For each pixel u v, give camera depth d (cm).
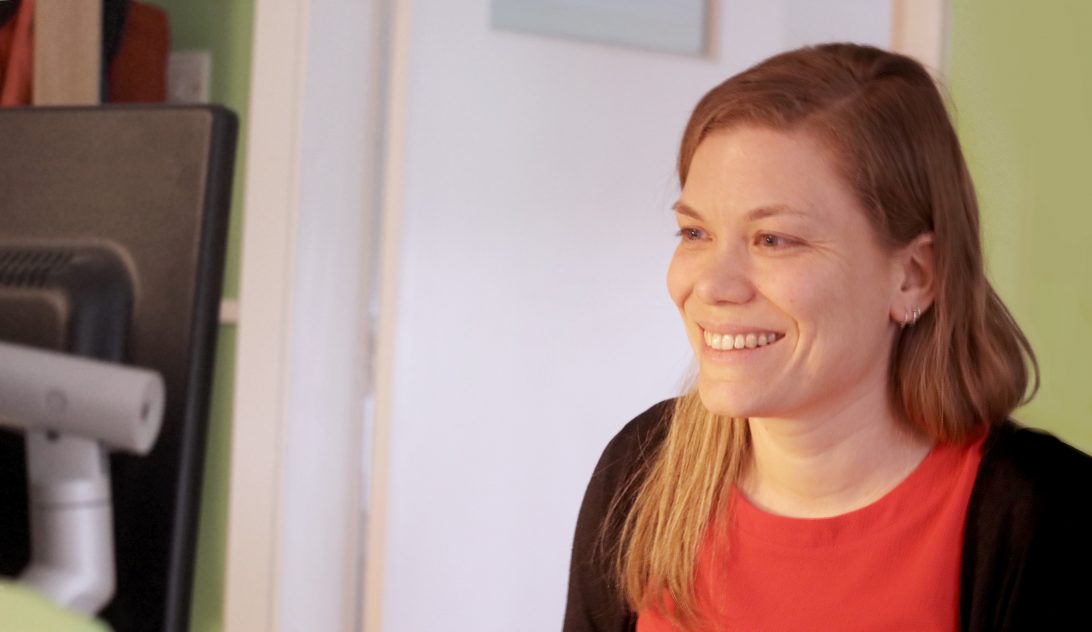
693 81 252
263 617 208
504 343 240
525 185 241
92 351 72
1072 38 212
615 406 250
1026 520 101
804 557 109
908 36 209
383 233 227
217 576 213
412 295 231
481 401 239
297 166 209
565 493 247
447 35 233
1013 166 209
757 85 104
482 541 240
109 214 75
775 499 114
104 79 193
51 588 66
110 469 72
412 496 233
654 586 118
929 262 106
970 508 104
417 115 231
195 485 73
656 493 122
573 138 244
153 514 72
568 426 246
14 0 191
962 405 107
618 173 248
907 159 103
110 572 69
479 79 236
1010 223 208
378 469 228
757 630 111
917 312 106
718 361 103
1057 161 212
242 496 208
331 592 220
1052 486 102
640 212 251
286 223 208
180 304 73
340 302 219
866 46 109
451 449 236
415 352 233
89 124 76
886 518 107
